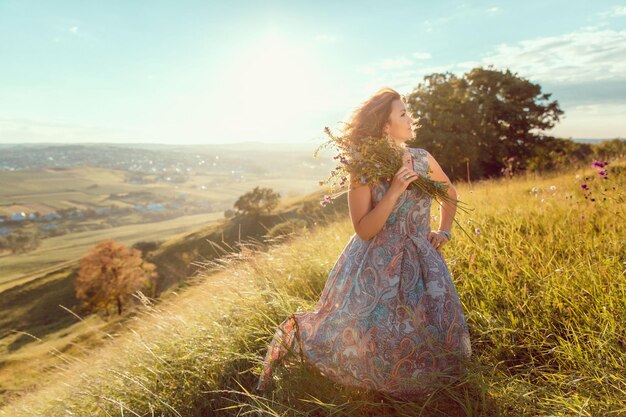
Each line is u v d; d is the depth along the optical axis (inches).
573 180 308.5
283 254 199.2
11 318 2203.5
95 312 2063.2
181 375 122.2
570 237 152.5
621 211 159.0
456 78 1590.8
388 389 94.4
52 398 149.3
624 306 101.7
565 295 114.2
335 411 92.1
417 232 102.0
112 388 126.7
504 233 168.1
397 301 96.3
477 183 471.8
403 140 105.4
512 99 1598.2
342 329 99.8
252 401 106.2
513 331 108.4
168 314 155.9
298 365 104.3
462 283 138.6
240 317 142.8
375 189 98.3
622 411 75.3
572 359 94.3
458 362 95.0
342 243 195.3
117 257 2073.1
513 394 88.5
